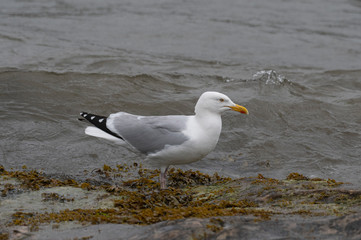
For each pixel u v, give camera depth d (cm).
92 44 2273
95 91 1507
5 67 1720
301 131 1376
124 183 988
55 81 1541
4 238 624
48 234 632
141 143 966
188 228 599
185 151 934
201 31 2662
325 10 3375
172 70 1897
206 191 915
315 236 580
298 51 2394
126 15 2958
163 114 1435
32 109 1356
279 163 1189
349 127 1405
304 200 760
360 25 3005
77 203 811
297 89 1712
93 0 3372
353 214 618
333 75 1934
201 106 940
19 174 961
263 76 1775
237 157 1213
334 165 1180
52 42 2238
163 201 848
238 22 2936
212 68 1981
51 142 1205
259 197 805
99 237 612
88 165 1105
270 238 575
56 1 3300
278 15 3188
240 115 1423
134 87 1577
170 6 3294
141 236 596
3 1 3203
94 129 1024
